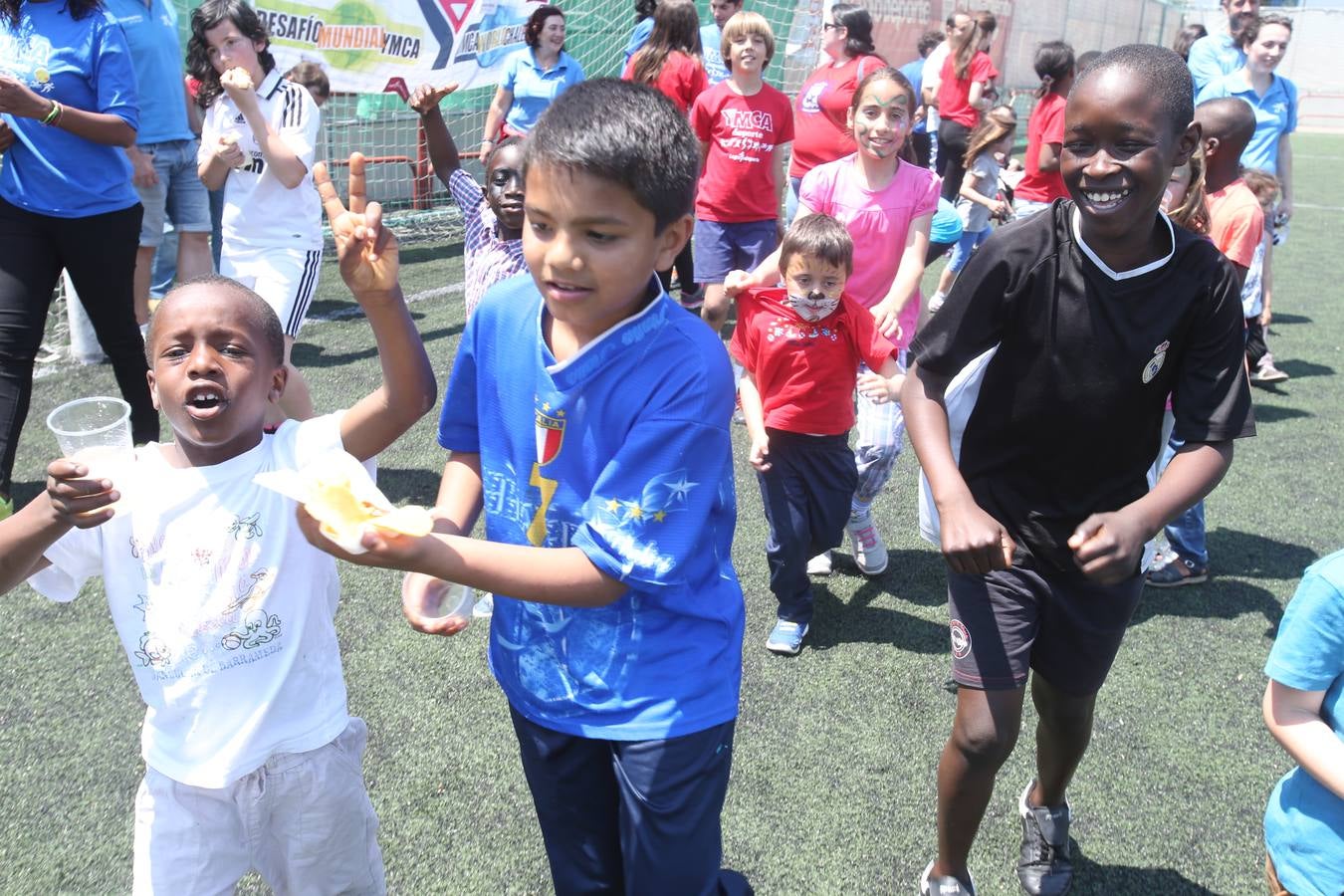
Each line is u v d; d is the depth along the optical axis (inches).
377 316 67.1
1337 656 66.0
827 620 146.5
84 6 155.2
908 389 84.4
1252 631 147.9
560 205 55.2
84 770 110.2
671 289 323.3
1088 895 99.3
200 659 71.0
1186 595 157.8
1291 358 287.6
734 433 215.3
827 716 124.2
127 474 69.9
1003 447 84.4
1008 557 76.9
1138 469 83.4
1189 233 76.6
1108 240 74.4
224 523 71.2
